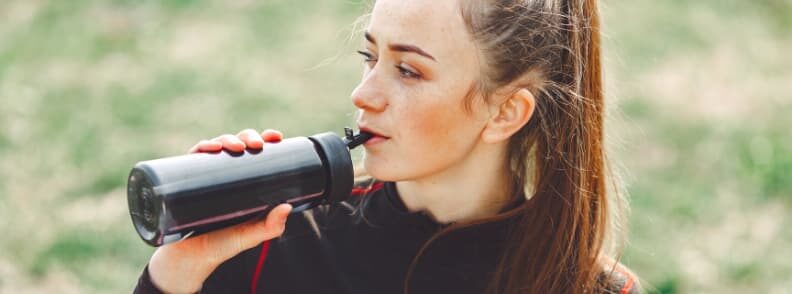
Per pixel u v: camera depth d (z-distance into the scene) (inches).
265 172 52.7
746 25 309.4
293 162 53.9
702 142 223.6
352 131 58.6
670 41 289.7
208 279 65.8
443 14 57.2
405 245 64.2
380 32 57.6
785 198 197.6
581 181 66.4
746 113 247.0
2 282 162.2
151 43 287.3
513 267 64.8
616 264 69.0
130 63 272.8
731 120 240.5
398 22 57.0
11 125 227.6
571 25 64.1
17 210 185.9
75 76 262.1
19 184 197.5
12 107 237.9
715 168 210.5
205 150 52.2
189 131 229.3
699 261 170.6
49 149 215.2
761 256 173.8
